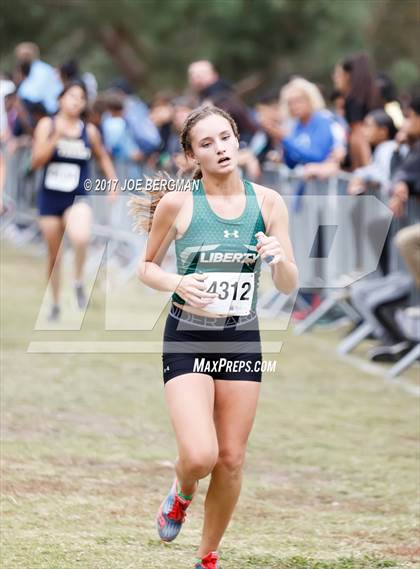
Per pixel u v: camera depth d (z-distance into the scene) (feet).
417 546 33.96
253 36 194.08
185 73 200.13
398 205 57.21
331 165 67.15
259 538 34.50
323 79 196.75
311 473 41.57
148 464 42.09
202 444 28.02
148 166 88.58
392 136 65.41
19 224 111.34
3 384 54.90
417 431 47.80
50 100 98.78
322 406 52.11
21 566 31.27
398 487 39.99
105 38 203.41
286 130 74.02
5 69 198.18
